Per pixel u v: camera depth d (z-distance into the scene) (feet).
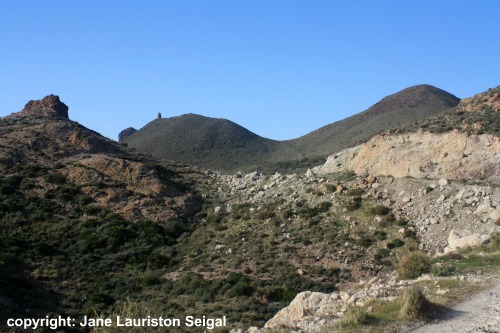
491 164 146.51
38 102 291.79
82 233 135.74
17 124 226.58
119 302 100.53
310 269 116.37
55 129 210.59
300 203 153.69
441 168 155.12
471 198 130.00
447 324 45.78
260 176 192.13
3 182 154.30
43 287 103.45
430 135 168.14
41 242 124.16
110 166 177.27
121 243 136.46
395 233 127.54
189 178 197.67
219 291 106.52
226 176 200.23
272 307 96.58
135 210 156.35
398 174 163.43
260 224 146.51
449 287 59.52
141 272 121.08
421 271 73.41
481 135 156.76
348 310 50.72
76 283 109.29
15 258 111.14
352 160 189.16
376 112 403.34
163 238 143.64
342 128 400.26
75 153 196.95
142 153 235.61
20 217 135.85
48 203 148.77
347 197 149.48
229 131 460.96
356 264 117.08
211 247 135.74
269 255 124.98
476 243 95.91
